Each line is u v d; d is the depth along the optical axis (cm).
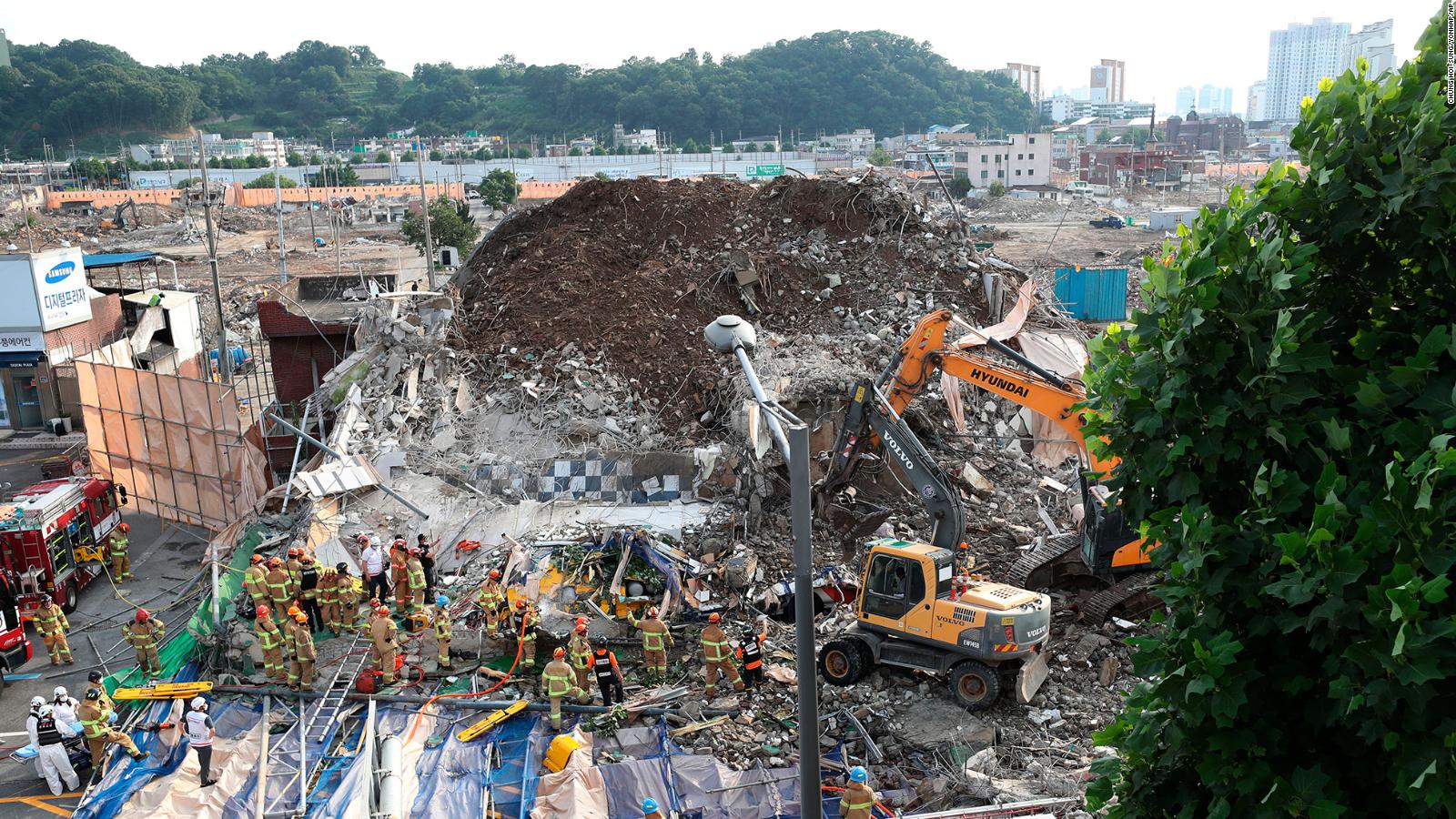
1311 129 977
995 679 1738
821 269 3400
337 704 1814
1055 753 1645
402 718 1798
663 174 17212
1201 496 987
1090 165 17225
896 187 3694
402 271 5719
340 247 9725
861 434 2069
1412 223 890
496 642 2003
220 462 2767
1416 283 944
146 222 11700
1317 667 899
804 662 991
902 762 1647
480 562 2306
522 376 2909
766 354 2945
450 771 1639
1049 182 15725
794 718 1758
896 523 2453
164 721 1777
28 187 14138
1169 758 947
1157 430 981
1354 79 963
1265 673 919
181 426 2805
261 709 1845
